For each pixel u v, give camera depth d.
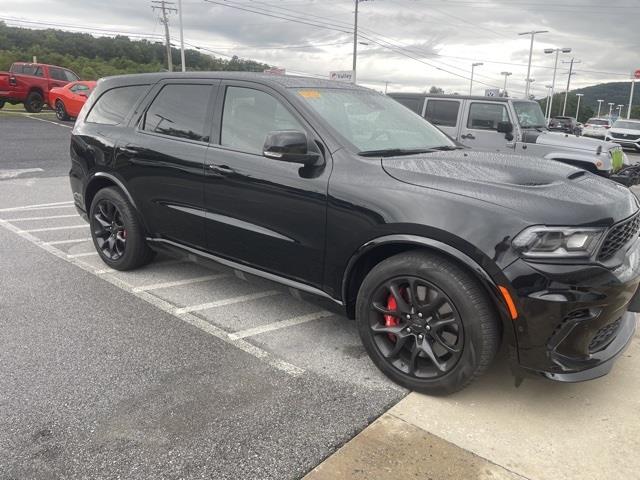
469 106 9.31
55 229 6.63
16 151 13.78
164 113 4.45
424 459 2.53
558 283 2.58
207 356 3.47
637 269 2.88
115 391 3.03
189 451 2.54
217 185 3.87
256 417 2.82
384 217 2.99
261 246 3.70
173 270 5.16
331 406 2.94
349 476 2.40
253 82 3.88
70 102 20.83
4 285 4.64
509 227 2.66
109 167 4.77
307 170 3.38
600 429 2.79
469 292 2.77
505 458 2.55
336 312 3.46
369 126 3.77
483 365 2.82
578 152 8.54
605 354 2.91
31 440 2.59
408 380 3.07
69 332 3.77
